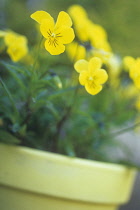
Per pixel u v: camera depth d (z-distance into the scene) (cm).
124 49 114
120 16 121
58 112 55
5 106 50
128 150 62
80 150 57
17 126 48
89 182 49
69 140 54
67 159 48
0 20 75
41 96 49
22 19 89
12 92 55
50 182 48
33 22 80
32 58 57
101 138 57
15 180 48
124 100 62
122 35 118
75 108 56
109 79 59
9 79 57
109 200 51
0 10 84
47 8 116
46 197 48
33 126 55
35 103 48
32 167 48
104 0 123
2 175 48
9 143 48
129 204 102
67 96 55
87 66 47
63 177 48
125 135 76
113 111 61
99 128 55
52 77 48
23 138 51
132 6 122
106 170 50
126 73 61
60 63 60
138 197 106
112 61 58
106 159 58
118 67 59
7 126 51
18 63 55
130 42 118
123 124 61
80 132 57
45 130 55
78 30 58
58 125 51
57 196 48
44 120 55
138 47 117
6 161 48
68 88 49
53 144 53
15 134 49
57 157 48
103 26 119
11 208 49
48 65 56
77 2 121
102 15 122
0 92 52
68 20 44
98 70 46
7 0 89
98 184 49
